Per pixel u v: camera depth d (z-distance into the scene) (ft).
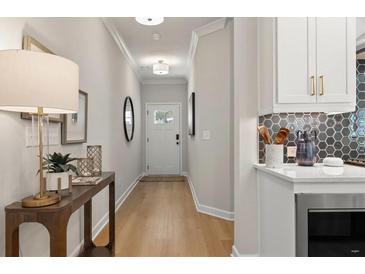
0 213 4.21
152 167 21.79
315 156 6.34
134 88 18.08
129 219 10.76
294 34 5.65
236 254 6.82
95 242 8.43
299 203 4.34
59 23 6.38
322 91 5.62
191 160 16.42
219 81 11.16
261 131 5.96
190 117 16.58
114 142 12.07
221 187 11.00
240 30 6.69
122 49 13.56
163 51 14.80
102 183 6.05
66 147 6.76
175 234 9.07
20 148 4.75
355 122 6.63
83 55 8.07
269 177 5.65
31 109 4.27
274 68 5.68
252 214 6.57
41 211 3.86
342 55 5.67
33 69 3.64
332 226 4.42
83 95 7.92
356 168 5.48
